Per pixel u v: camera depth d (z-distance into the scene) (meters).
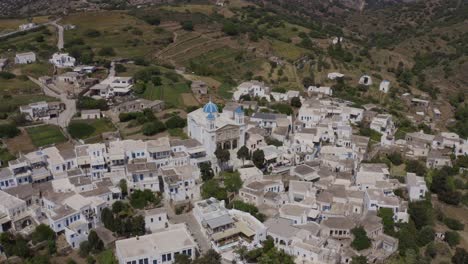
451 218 174.50
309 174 180.62
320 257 136.00
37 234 140.25
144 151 181.88
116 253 135.38
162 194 170.75
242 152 189.00
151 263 131.25
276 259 132.25
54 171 171.12
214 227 139.12
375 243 147.75
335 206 161.75
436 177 191.38
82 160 175.38
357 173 183.38
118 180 169.50
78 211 146.25
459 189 195.25
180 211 160.25
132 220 147.38
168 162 181.25
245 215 150.00
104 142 198.88
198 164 184.25
